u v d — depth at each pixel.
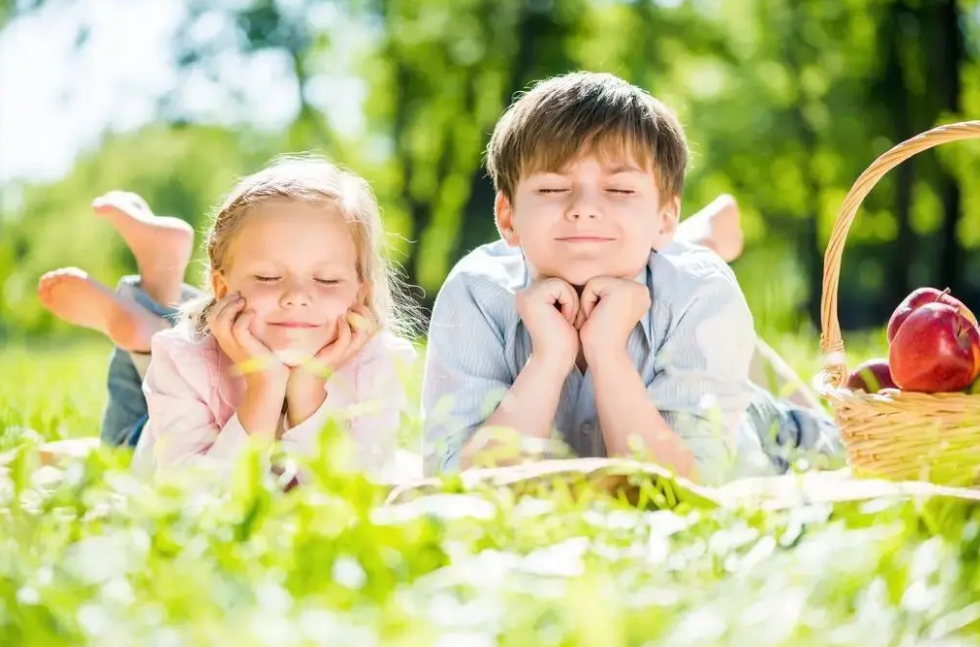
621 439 3.37
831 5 23.12
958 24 22.05
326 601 1.64
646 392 3.41
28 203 32.62
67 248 32.09
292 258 3.49
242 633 1.43
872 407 3.08
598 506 2.23
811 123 23.55
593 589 1.54
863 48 22.88
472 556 1.88
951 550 1.95
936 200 25.03
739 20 24.39
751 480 2.65
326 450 2.19
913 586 1.71
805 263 26.09
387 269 4.00
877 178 3.43
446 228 26.31
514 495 2.48
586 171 3.48
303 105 24.84
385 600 1.71
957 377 3.18
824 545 1.87
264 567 1.82
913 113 22.52
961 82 22.03
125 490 2.14
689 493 2.44
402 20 24.94
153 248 4.81
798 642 1.50
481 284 3.73
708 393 3.56
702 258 3.82
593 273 3.48
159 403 3.58
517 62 24.41
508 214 3.76
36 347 21.55
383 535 1.93
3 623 1.57
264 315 3.48
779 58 23.81
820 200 24.17
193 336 3.68
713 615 1.55
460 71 24.73
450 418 3.49
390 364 3.57
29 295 32.00
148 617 1.54
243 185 3.65
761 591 1.71
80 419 5.34
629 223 3.48
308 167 3.72
